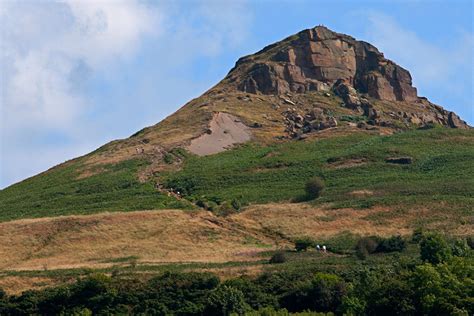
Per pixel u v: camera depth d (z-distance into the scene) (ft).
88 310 321.52
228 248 416.87
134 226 449.48
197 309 320.91
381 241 392.06
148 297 334.65
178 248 419.74
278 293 329.31
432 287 290.97
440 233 396.37
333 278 324.19
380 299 297.53
